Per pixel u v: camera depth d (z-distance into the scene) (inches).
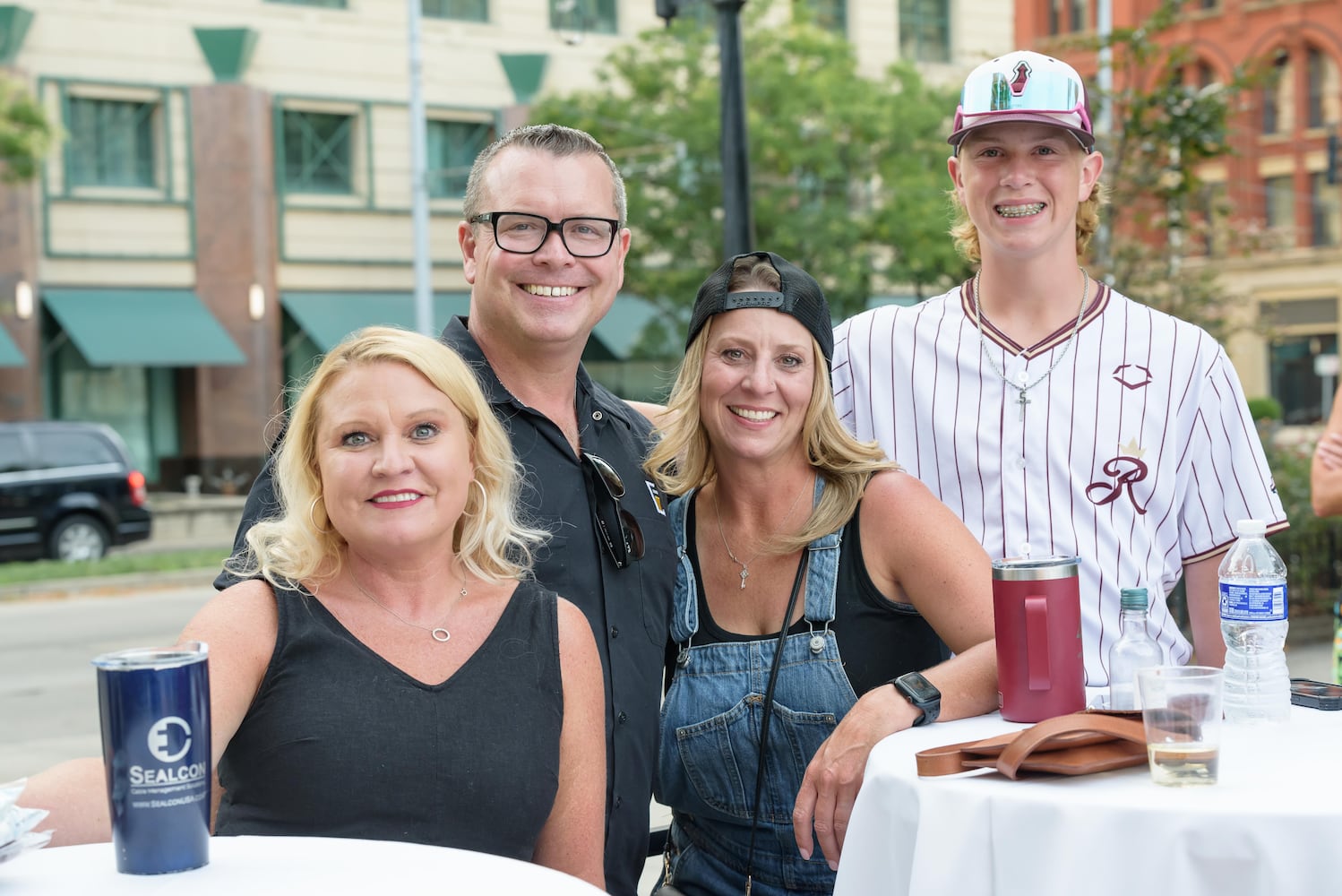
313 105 904.3
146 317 857.5
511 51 941.2
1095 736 86.7
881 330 130.0
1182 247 427.8
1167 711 82.7
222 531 807.1
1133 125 402.9
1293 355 1273.4
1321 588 365.4
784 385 111.8
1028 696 98.1
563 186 113.7
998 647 99.5
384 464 90.0
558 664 95.4
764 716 112.0
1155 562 123.9
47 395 868.0
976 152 122.0
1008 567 98.3
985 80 119.4
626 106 781.9
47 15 834.8
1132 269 422.9
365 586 93.7
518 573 99.3
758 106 750.5
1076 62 622.8
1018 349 124.3
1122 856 79.2
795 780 112.7
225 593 93.3
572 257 114.0
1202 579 127.5
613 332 933.8
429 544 93.0
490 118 941.8
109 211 857.5
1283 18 1224.8
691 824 121.0
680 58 772.6
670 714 116.3
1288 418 1278.3
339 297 911.7
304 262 904.3
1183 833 77.9
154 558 611.8
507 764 90.4
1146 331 123.3
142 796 71.5
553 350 115.1
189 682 72.6
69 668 388.8
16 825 73.2
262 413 891.4
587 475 114.3
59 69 839.1
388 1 917.8
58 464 613.6
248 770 89.7
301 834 88.4
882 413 129.3
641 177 758.5
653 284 759.7
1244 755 89.3
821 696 111.3
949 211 138.2
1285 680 99.8
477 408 95.7
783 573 114.3
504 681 92.5
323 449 92.5
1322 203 1237.7
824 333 114.8
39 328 844.6
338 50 906.7
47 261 845.8
